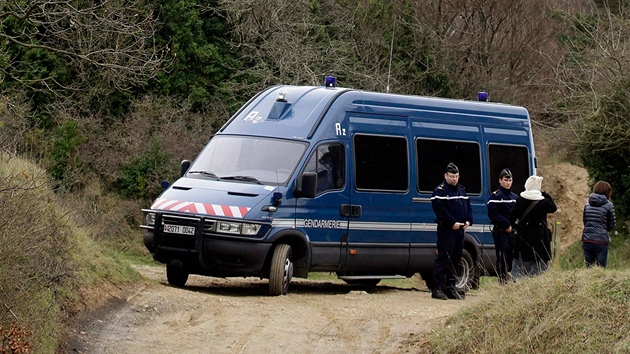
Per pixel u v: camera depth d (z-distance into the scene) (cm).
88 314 1073
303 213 1438
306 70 3080
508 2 4109
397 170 1592
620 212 2784
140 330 1053
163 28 3011
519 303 920
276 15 3203
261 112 1552
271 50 3161
